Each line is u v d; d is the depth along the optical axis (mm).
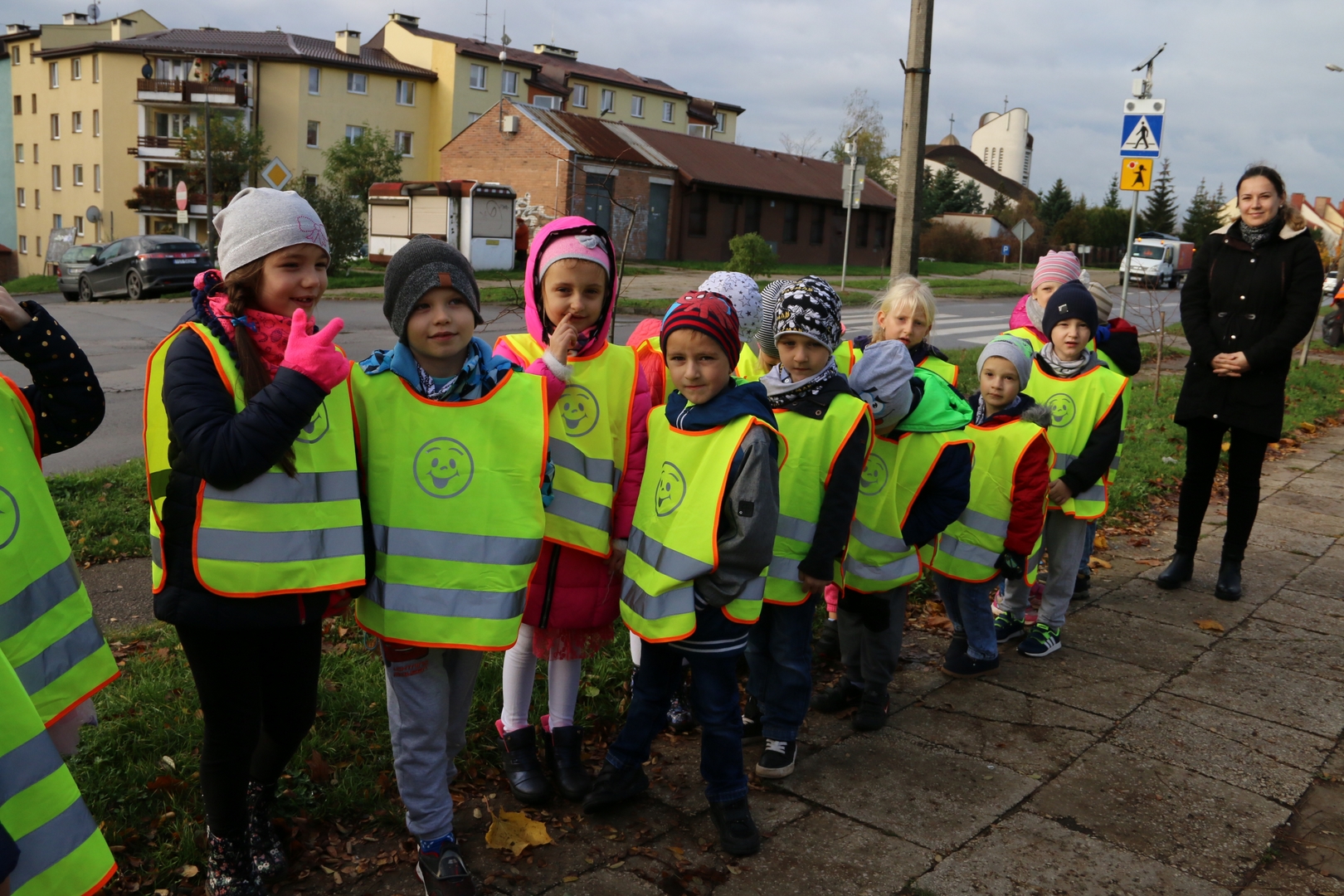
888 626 3590
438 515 2516
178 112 46875
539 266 2910
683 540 2770
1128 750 3596
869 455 3406
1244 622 4910
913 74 8430
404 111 48625
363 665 3842
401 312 2482
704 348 2748
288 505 2279
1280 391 5031
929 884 2764
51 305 19125
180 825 2781
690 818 3070
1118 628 4809
